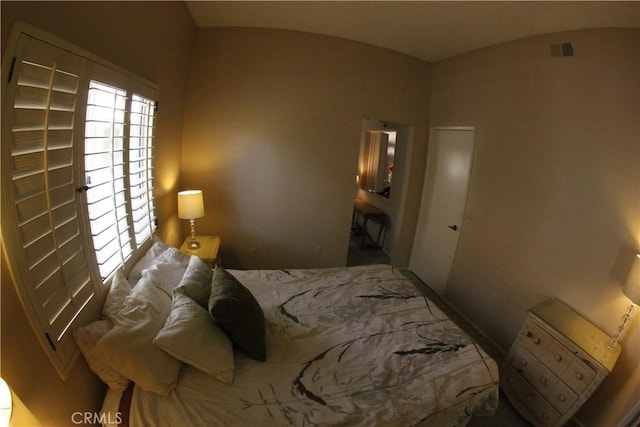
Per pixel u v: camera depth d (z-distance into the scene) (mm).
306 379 1371
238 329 1422
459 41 2742
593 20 1918
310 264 3582
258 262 3451
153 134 1978
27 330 890
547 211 2219
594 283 1916
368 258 4438
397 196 4219
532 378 1916
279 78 2984
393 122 3463
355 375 1419
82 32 1127
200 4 2367
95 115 1276
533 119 2330
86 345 1139
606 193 1876
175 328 1274
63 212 1053
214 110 2924
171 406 1170
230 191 3152
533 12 2012
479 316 2844
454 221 3230
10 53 774
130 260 1649
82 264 1173
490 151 2740
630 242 1755
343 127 3248
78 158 1121
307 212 3398
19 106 823
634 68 1803
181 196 2586
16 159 829
